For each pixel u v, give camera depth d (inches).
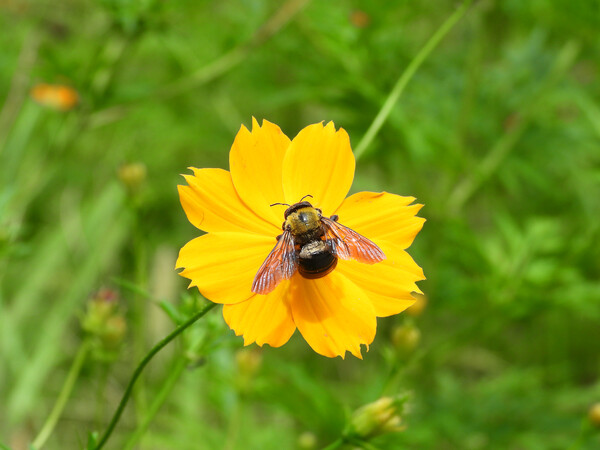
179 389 18.0
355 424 11.1
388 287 10.2
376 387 17.8
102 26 19.3
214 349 11.5
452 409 18.1
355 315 10.0
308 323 10.0
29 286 20.4
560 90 19.8
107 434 10.1
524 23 20.7
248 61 20.4
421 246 19.2
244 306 9.9
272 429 17.8
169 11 16.5
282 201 10.3
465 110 18.5
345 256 9.9
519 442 18.2
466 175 20.0
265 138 10.3
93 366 17.7
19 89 18.6
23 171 19.5
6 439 17.7
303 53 18.7
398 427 11.1
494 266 17.2
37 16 20.3
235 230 10.0
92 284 20.2
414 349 12.7
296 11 17.2
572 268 17.5
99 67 16.8
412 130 17.2
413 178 18.3
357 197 10.4
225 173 10.1
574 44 19.1
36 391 18.1
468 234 17.1
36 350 18.8
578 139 19.6
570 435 18.1
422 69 19.7
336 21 17.2
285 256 9.7
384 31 17.7
